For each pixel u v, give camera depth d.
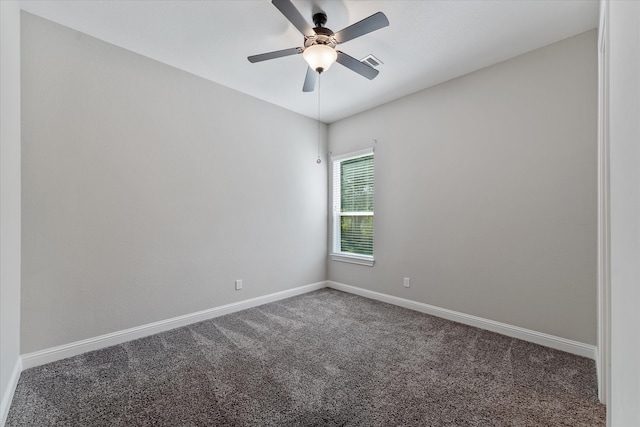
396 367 2.13
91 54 2.39
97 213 2.42
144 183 2.68
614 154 0.99
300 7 2.07
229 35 2.39
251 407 1.70
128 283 2.59
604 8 1.57
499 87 2.75
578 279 2.31
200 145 3.07
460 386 1.90
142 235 2.67
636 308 0.64
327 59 2.09
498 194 2.74
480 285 2.87
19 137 2.01
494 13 2.12
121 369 2.11
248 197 3.51
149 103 2.71
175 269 2.88
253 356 2.30
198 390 1.86
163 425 1.56
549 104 2.46
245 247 3.47
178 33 2.36
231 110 3.34
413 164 3.44
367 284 3.96
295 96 3.55
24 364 2.08
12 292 1.86
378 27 1.89
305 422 1.58
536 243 2.52
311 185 4.27
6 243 1.71
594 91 2.24
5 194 1.68
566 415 1.62
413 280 3.43
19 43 2.02
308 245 4.23
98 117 2.43
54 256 2.22
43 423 1.57
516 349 2.40
